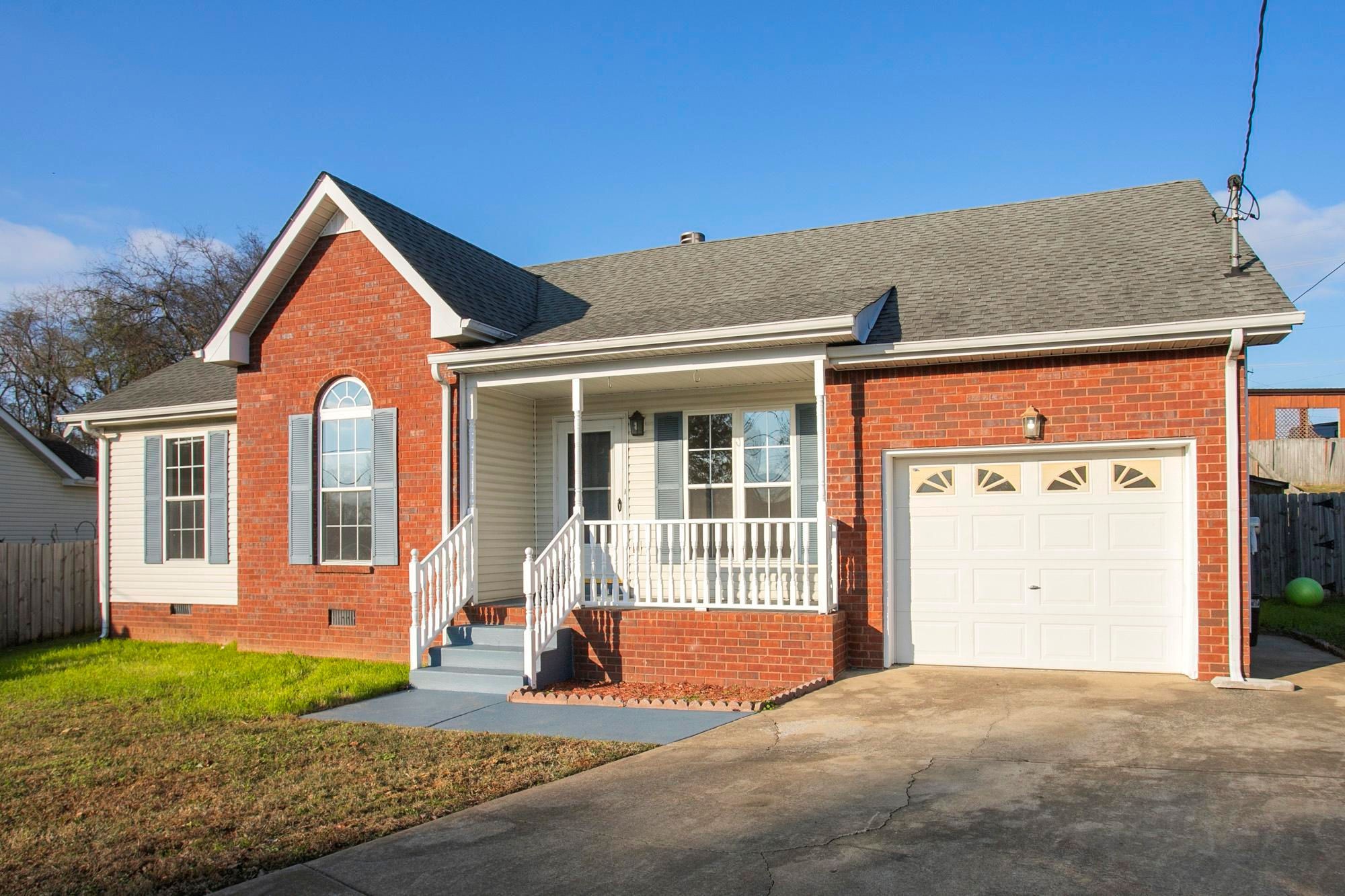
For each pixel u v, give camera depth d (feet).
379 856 18.06
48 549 54.54
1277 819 18.22
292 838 19.25
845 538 35.32
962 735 25.31
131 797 22.50
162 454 51.16
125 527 52.11
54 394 129.90
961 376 34.27
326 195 41.70
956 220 46.73
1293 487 73.82
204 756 25.79
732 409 41.98
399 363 41.29
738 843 17.95
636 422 43.39
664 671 35.17
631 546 41.81
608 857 17.51
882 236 47.01
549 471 45.03
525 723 29.09
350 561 42.24
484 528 41.11
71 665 43.01
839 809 19.65
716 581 40.45
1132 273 35.76
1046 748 23.73
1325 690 30.09
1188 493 32.01
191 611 49.78
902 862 16.70
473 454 40.29
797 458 40.73
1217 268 34.40
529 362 38.19
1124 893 15.23
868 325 35.22
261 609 43.83
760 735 26.22
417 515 40.60
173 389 52.54
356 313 42.29
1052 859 16.61
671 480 42.83
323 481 43.01
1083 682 31.58
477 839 18.79
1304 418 94.48
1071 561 33.78
